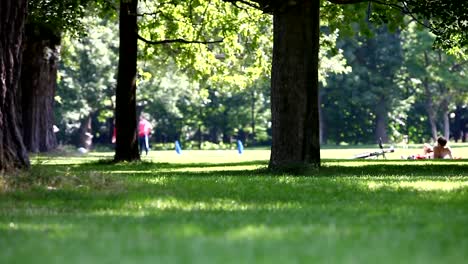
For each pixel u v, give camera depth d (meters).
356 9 30.14
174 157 47.00
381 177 20.80
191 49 39.25
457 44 31.20
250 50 43.00
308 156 24.14
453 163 31.25
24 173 16.48
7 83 17.17
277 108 24.28
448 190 15.69
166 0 36.47
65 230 8.89
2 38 17.19
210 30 38.44
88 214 11.47
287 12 24.12
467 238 7.86
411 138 109.50
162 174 23.00
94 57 80.81
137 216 10.90
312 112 24.27
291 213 11.07
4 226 9.74
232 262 5.91
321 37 32.09
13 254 6.89
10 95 17.23
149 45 38.81
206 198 14.08
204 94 50.75
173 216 10.73
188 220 10.03
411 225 9.14
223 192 15.40
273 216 10.55
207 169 27.48
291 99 24.11
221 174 23.08
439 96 99.69
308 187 16.59
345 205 12.54
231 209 11.98
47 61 44.34
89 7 40.47
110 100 86.62
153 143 104.62
